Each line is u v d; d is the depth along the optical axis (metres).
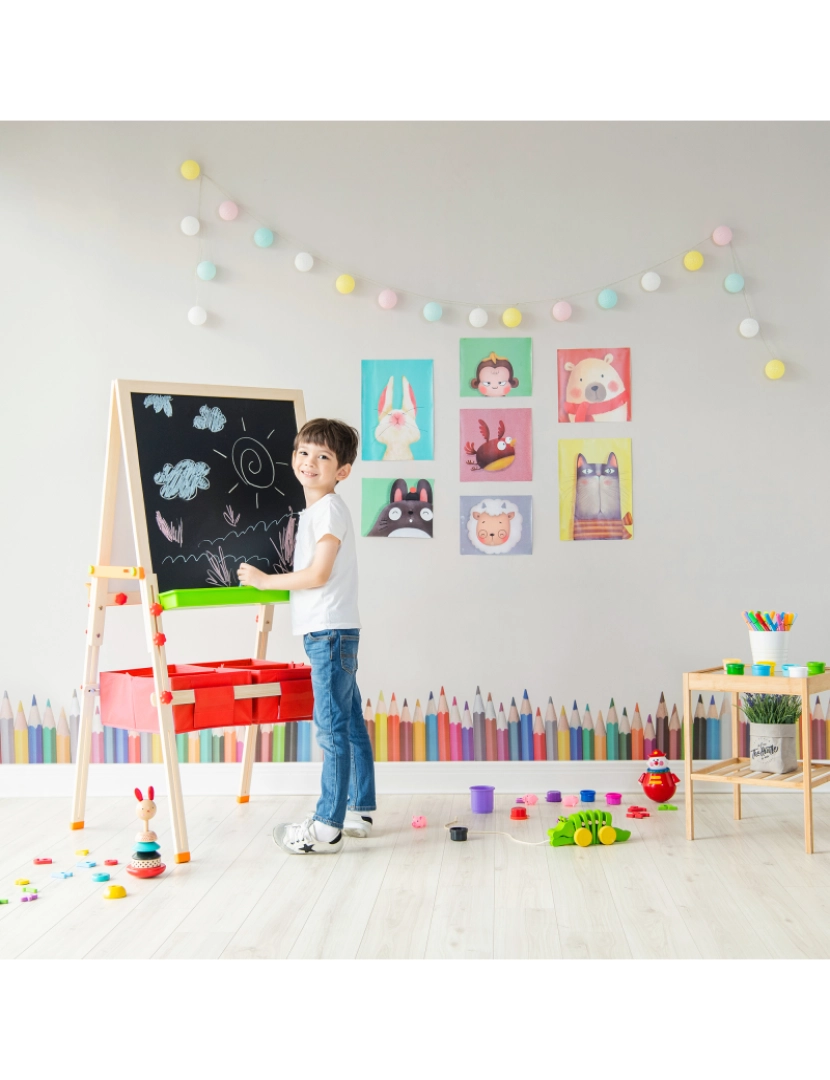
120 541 2.78
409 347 3.24
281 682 2.71
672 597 3.21
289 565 2.85
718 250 3.22
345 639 2.62
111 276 3.25
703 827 2.80
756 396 3.21
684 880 2.32
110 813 3.01
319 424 2.70
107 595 2.80
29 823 2.90
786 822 2.85
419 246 3.24
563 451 3.22
